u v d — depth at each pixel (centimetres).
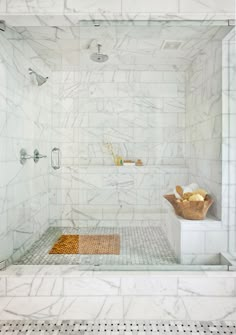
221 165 226
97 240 226
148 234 227
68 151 305
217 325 176
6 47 242
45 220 332
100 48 221
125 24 219
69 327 175
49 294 212
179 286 212
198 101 224
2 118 238
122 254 226
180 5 213
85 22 220
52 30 254
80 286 212
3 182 240
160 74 223
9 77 248
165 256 226
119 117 225
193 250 228
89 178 228
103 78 223
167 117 224
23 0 212
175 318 184
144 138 225
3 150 241
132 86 223
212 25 220
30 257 270
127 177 227
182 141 226
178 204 228
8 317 185
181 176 227
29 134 289
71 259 264
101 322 180
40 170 315
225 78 223
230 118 225
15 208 260
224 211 227
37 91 306
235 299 208
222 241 228
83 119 226
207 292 212
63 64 320
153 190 227
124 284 212
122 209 227
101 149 226
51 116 337
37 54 302
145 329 172
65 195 318
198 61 222
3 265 230
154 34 220
